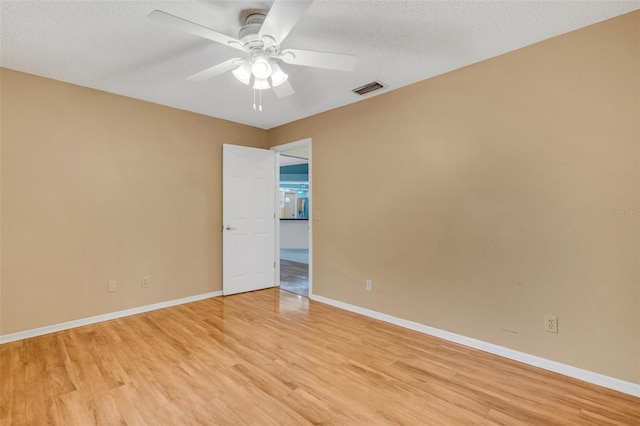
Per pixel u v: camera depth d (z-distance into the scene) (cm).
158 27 212
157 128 359
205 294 401
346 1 187
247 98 344
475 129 262
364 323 317
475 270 262
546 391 199
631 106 197
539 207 230
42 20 203
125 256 336
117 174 330
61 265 296
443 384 207
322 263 390
